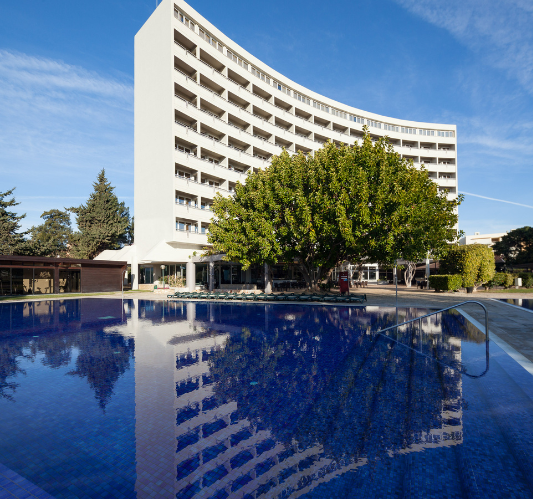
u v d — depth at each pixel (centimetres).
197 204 3625
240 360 754
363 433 409
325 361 734
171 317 1520
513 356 739
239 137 3969
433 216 2192
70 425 442
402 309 1630
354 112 5538
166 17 3356
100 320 1457
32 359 789
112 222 5419
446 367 676
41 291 3189
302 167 2095
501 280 2955
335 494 295
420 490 299
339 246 2111
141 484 314
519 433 404
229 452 369
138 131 3700
